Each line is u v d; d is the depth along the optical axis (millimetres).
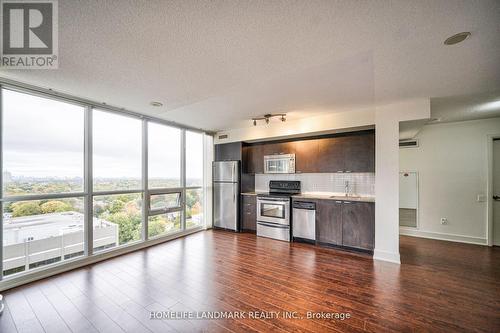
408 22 1484
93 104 3332
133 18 1450
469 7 1333
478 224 4250
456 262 3299
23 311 2111
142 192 4117
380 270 3012
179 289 2512
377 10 1366
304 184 4941
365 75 2365
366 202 3623
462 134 4410
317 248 3959
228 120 4520
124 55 1944
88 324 1931
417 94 2943
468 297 2332
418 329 1851
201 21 1476
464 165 4387
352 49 1839
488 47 1801
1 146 2568
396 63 2094
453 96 3021
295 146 4758
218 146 5715
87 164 3314
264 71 2256
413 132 4375
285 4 1320
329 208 3977
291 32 1601
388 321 1952
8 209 2615
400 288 2523
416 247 4020
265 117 4156
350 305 2197
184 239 4555
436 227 4602
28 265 2746
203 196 5496
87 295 2387
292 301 2270
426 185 4715
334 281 2697
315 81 2535
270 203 4660
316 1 1297
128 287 2555
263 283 2650
